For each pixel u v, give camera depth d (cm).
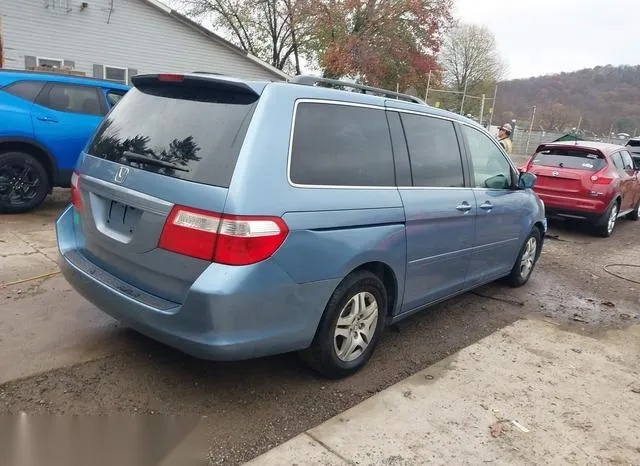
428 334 446
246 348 279
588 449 300
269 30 2986
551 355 422
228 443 278
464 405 333
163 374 337
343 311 334
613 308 560
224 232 265
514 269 576
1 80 683
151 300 289
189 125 300
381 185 352
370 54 2562
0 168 685
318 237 299
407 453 281
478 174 470
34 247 571
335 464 267
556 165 952
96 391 313
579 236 955
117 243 310
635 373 402
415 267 387
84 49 1727
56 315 409
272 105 291
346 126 336
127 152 315
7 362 335
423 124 405
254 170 275
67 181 743
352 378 356
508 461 283
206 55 1991
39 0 1612
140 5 1802
